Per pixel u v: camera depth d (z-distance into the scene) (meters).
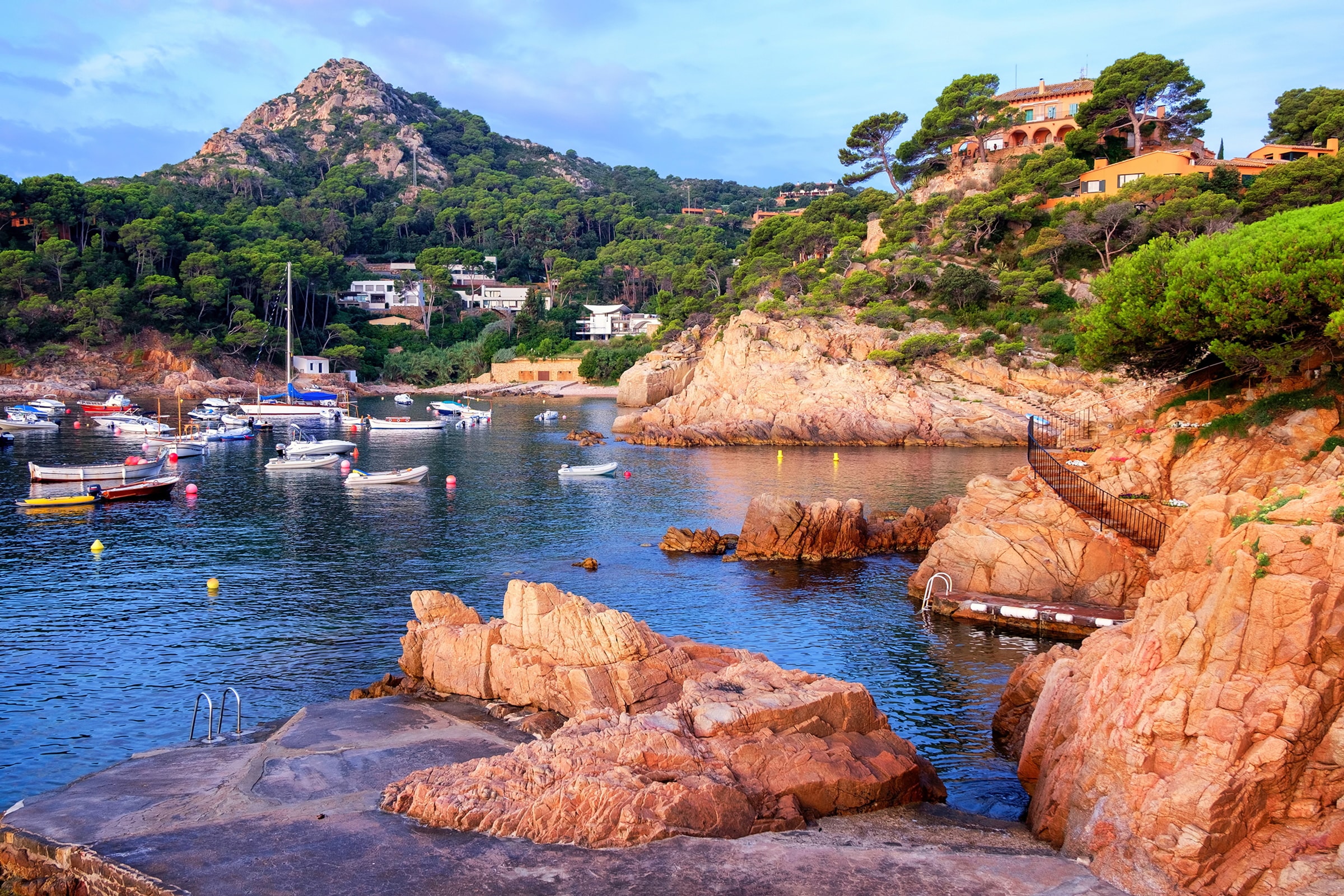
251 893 15.87
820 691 22.12
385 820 18.72
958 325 124.31
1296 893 14.41
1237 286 35.50
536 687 26.69
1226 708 15.97
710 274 198.62
